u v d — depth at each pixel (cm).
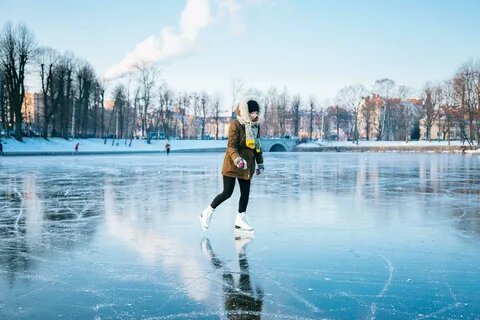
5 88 6125
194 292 392
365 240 602
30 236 628
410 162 3559
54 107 6356
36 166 2689
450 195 1145
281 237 623
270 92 10788
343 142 9606
